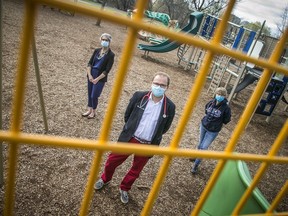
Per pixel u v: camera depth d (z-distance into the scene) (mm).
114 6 31062
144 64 11211
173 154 889
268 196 4328
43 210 2623
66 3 560
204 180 4062
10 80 5234
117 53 11508
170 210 3238
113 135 4637
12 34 8531
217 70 10016
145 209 1028
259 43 8258
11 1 14539
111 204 2982
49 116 4465
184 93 8938
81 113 4961
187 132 5789
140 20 642
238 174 1932
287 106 11273
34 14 558
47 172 3137
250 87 13992
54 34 10781
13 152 710
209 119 3787
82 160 3557
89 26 16406
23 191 2760
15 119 666
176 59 15281
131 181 2918
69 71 7078
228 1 703
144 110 2566
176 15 33062
